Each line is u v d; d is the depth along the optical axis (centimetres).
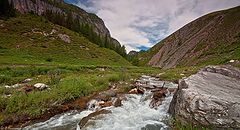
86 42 11650
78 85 1900
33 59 6444
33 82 2327
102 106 1669
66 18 15975
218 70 1800
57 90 1758
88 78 2416
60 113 1562
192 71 4044
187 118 1143
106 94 1872
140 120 1356
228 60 6438
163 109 1543
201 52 11469
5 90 1827
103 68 5712
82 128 1239
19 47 7894
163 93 1781
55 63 6234
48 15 14488
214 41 11894
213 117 1055
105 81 2331
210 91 1224
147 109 1575
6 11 11425
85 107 1681
